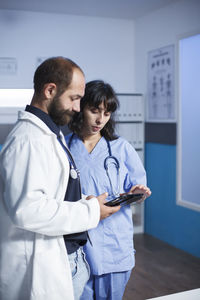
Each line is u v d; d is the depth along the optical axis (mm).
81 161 1635
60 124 1158
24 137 1042
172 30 3557
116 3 3549
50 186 1074
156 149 3863
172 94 3586
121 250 1596
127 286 2707
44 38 3877
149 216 4027
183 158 3549
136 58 4207
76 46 4008
